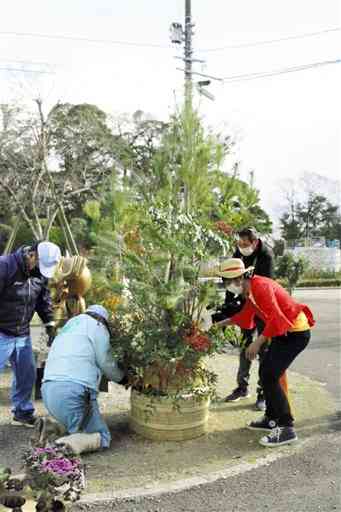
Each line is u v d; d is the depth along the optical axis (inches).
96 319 173.8
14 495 115.3
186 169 189.3
